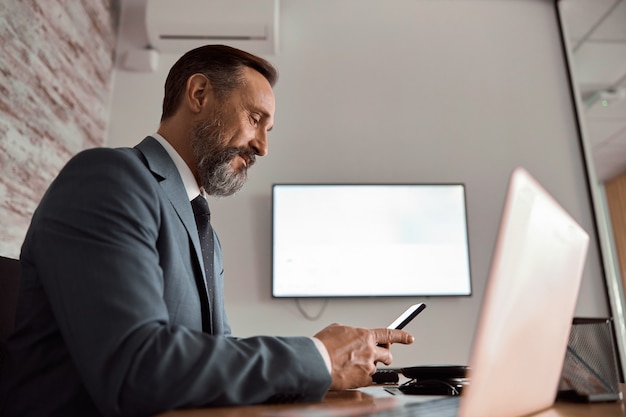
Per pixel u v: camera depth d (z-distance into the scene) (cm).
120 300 56
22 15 185
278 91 283
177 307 74
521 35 299
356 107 282
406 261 256
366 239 258
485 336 39
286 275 252
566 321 53
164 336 55
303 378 58
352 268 255
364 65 289
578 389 60
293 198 261
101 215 63
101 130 264
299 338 64
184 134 99
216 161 97
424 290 253
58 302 59
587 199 273
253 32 275
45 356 66
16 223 182
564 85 291
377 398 66
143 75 282
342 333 69
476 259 262
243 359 56
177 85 102
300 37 292
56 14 212
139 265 61
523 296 43
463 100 286
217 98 98
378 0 301
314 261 254
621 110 367
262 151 103
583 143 281
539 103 288
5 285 97
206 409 52
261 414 48
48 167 206
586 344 62
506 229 40
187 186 95
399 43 294
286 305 253
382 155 275
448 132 280
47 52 205
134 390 51
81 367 55
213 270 92
